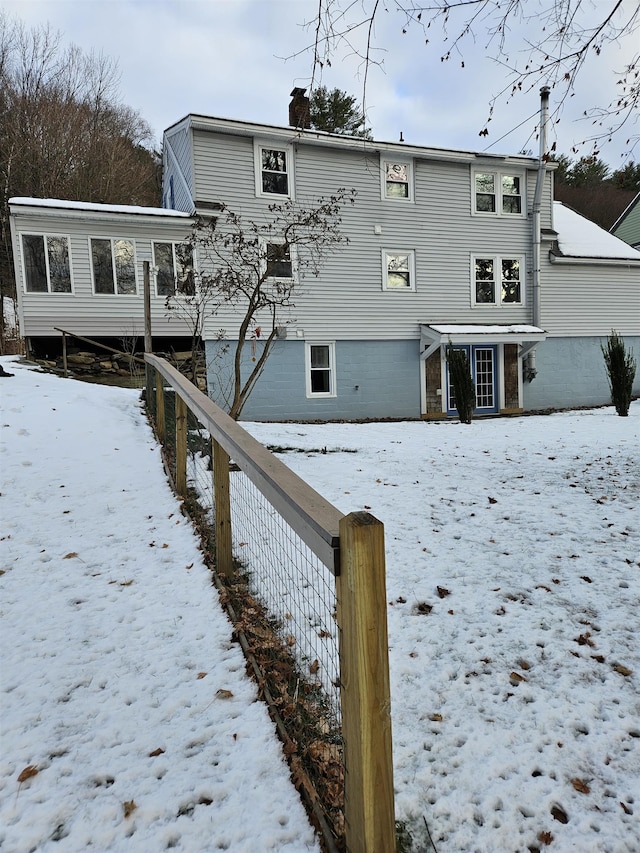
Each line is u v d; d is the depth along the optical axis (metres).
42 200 11.88
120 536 3.65
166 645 2.43
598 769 1.84
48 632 2.51
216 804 1.61
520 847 1.55
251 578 3.10
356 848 1.30
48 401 7.19
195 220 12.16
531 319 15.60
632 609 2.90
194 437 4.93
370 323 13.97
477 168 14.79
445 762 1.85
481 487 5.34
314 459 6.68
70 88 26.67
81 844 1.47
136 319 12.30
